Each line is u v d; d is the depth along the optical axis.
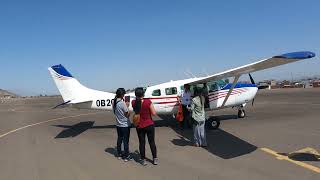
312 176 6.16
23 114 24.06
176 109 13.47
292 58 8.20
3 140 11.98
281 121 13.37
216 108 13.73
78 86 14.20
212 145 9.30
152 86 13.64
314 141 9.16
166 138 10.77
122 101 8.06
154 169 7.11
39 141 11.41
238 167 6.95
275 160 7.37
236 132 11.19
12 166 7.95
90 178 6.67
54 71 14.24
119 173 6.92
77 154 8.98
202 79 12.82
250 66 10.51
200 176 6.46
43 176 6.99
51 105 38.69
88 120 17.88
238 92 13.96
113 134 12.42
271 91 46.47
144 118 7.40
